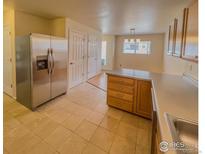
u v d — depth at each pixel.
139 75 3.02
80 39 5.12
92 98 3.98
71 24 4.43
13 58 3.58
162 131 0.89
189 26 1.53
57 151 1.89
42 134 2.26
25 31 3.71
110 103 3.33
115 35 8.48
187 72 2.73
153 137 1.45
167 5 2.92
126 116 2.94
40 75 3.20
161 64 7.61
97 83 5.70
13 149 1.91
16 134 2.24
